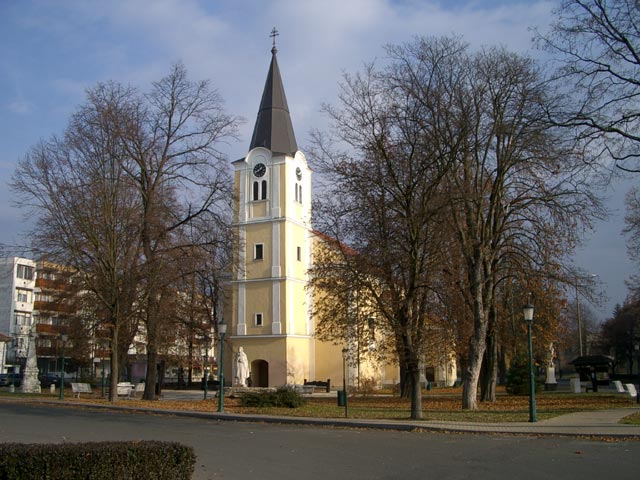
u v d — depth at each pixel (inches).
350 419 944.9
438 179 956.6
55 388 2166.6
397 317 964.6
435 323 1198.9
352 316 1063.0
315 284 1131.3
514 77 1095.0
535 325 1358.3
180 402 1341.0
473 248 1170.0
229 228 1464.1
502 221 1243.2
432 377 2652.6
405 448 637.3
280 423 940.6
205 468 511.5
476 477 470.3
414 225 949.8
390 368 2596.0
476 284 1155.3
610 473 486.0
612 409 1087.0
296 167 2405.3
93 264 1299.2
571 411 1058.1
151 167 1411.2
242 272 1550.2
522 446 652.7
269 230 2335.1
